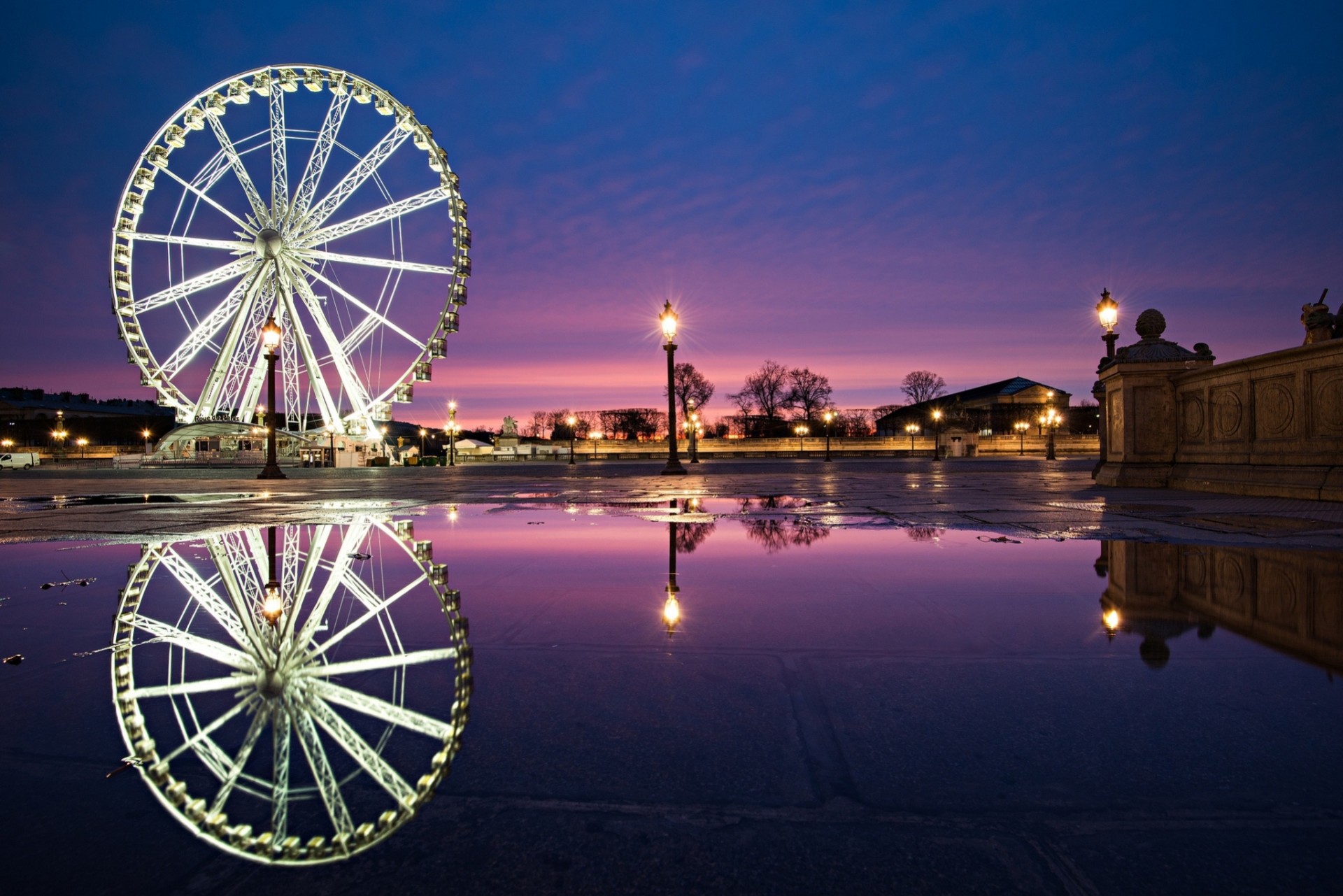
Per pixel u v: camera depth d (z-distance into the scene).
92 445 110.31
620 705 2.27
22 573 4.95
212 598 4.02
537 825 1.58
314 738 2.04
